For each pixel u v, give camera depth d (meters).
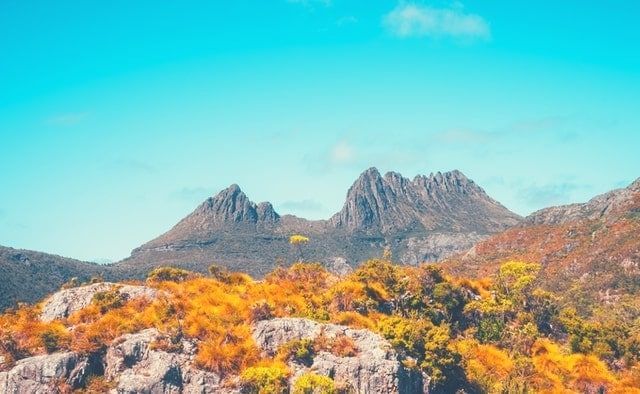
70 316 59.09
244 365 52.41
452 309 69.62
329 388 48.09
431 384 54.44
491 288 79.12
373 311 62.50
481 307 70.06
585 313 130.12
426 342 56.50
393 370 51.84
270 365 52.56
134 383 50.62
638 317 113.81
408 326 56.69
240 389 50.19
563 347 69.50
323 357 53.16
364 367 52.09
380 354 53.00
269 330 55.47
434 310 66.94
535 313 73.75
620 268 150.75
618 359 68.88
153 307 58.00
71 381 51.59
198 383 50.62
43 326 56.25
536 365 62.66
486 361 61.25
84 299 61.38
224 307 58.78
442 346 56.12
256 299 61.31
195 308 58.25
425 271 71.75
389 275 68.19
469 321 70.19
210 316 57.19
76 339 54.53
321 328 55.84
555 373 62.03
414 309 66.62
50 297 63.75
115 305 59.12
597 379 60.62
